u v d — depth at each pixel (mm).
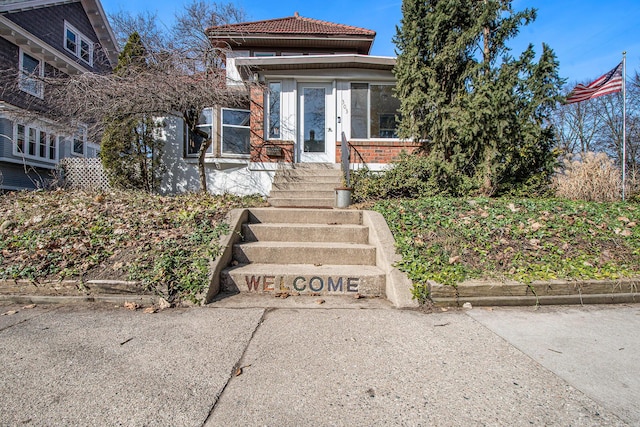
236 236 4586
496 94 6395
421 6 7484
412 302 3445
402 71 7652
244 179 9922
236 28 13156
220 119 10312
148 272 3637
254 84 8977
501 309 3389
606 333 2805
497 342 2633
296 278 3840
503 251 4090
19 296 3494
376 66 9133
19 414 1743
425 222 4758
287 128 9484
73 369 2191
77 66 15609
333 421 1724
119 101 7680
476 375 2156
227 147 10430
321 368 2236
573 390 1991
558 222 4805
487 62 6828
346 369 2227
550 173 7359
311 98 9672
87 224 4781
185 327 2896
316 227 4809
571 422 1712
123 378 2094
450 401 1888
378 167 8961
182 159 10273
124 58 10812
